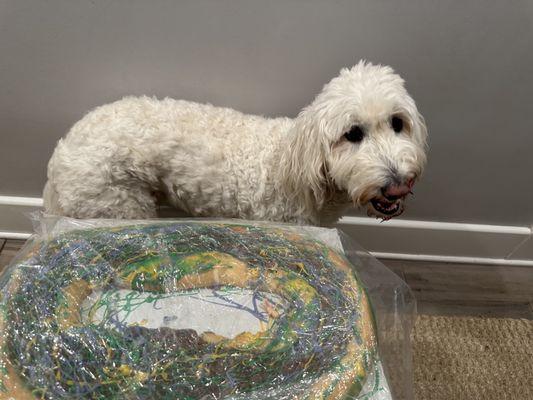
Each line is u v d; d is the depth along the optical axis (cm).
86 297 50
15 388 42
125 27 101
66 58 106
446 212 143
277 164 100
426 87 113
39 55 105
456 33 104
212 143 98
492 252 150
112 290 51
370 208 97
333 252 62
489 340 125
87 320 48
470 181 135
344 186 93
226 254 57
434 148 127
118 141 95
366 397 46
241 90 113
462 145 126
